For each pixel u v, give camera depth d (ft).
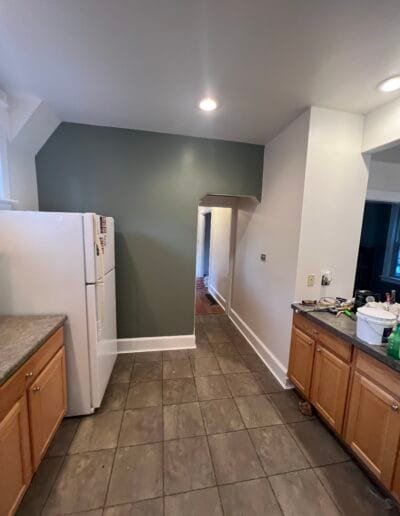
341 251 7.06
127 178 8.42
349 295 7.30
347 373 5.12
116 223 8.54
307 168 6.52
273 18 3.71
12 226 5.23
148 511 4.13
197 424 5.96
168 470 4.82
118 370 8.10
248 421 6.11
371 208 12.72
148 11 3.67
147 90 5.89
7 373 3.43
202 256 23.12
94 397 6.05
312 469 4.93
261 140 8.69
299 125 6.84
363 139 6.70
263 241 9.10
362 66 4.76
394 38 4.01
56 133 7.86
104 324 6.58
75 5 3.58
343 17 3.64
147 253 8.89
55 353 5.16
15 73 5.29
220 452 5.24
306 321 6.43
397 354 4.13
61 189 8.09
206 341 10.35
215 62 4.81
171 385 7.41
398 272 12.20
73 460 4.97
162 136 8.45
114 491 4.42
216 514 4.12
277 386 7.51
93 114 7.22
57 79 5.51
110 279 7.40
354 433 4.91
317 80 5.25
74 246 5.47
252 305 10.11
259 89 5.68
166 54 4.62
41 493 4.35
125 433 5.65
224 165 8.95
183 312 9.46
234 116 7.04
